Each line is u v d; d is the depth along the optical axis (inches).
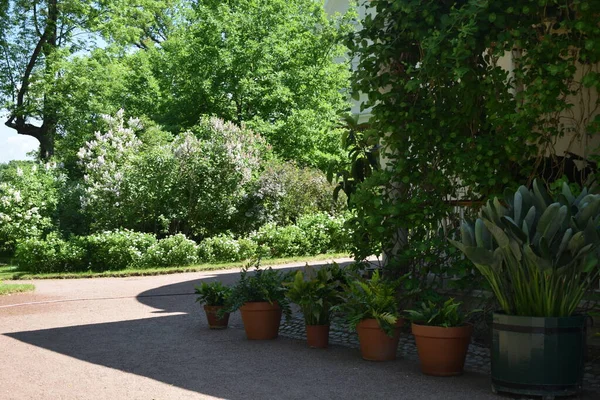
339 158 1071.0
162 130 1144.2
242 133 887.1
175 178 844.0
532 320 207.3
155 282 611.2
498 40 261.7
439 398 212.4
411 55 310.3
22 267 745.6
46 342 331.3
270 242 810.2
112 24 1267.2
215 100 1157.7
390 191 316.8
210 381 241.3
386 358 269.0
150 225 864.3
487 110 296.7
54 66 1162.0
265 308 322.7
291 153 1069.8
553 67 250.4
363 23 312.3
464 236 226.7
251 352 293.3
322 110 1117.1
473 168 282.7
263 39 1135.0
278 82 1117.7
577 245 201.0
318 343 299.9
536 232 206.2
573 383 207.9
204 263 765.3
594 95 342.0
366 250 331.6
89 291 554.6
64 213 953.5
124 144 935.0
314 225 844.6
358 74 314.8
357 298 270.5
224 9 1151.6
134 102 1246.9
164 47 1263.5
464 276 294.5
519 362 208.8
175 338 334.0
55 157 1160.8
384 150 316.2
